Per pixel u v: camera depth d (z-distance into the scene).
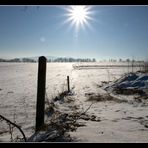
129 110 9.30
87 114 8.23
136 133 5.28
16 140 5.07
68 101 12.70
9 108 12.45
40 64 5.37
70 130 5.54
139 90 15.80
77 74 50.16
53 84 28.06
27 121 8.74
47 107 10.13
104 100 12.69
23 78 42.22
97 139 4.63
